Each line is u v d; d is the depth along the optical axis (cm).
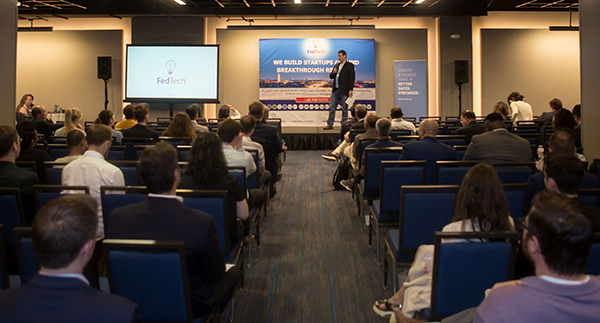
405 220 254
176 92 1114
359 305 273
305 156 941
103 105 1184
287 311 265
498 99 1177
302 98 1148
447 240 185
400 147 411
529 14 1184
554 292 104
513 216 266
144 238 173
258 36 1166
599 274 161
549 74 1179
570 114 436
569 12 1182
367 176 404
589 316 100
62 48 1180
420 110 1170
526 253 118
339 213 482
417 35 1163
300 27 1138
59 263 106
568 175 196
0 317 103
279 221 453
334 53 1145
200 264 178
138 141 466
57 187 245
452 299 179
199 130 557
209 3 1082
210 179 244
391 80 1170
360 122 615
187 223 174
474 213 185
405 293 207
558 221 104
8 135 270
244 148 374
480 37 1170
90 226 111
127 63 1111
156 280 161
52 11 1104
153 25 1155
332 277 316
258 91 1173
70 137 327
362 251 368
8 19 467
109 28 1197
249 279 312
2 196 244
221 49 1169
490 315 108
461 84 1136
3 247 170
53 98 1188
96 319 105
